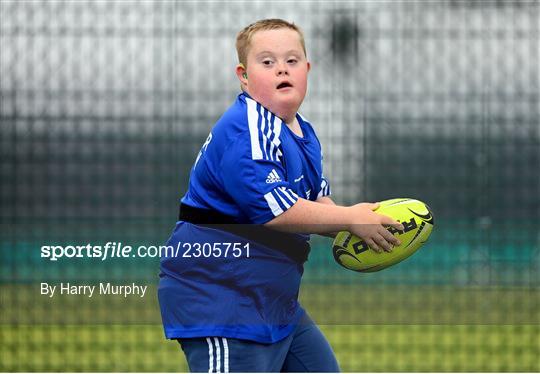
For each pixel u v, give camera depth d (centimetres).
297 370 1141
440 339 2384
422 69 2464
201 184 1060
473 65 2484
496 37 2459
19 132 2533
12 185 2608
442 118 2556
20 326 2503
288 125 1085
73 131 2534
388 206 1138
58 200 2617
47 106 2480
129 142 2547
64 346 2253
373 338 2394
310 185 1109
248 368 1034
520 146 2705
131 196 2619
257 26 1088
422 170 2753
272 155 1018
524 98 2573
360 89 2419
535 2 2445
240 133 1015
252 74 1061
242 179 1002
